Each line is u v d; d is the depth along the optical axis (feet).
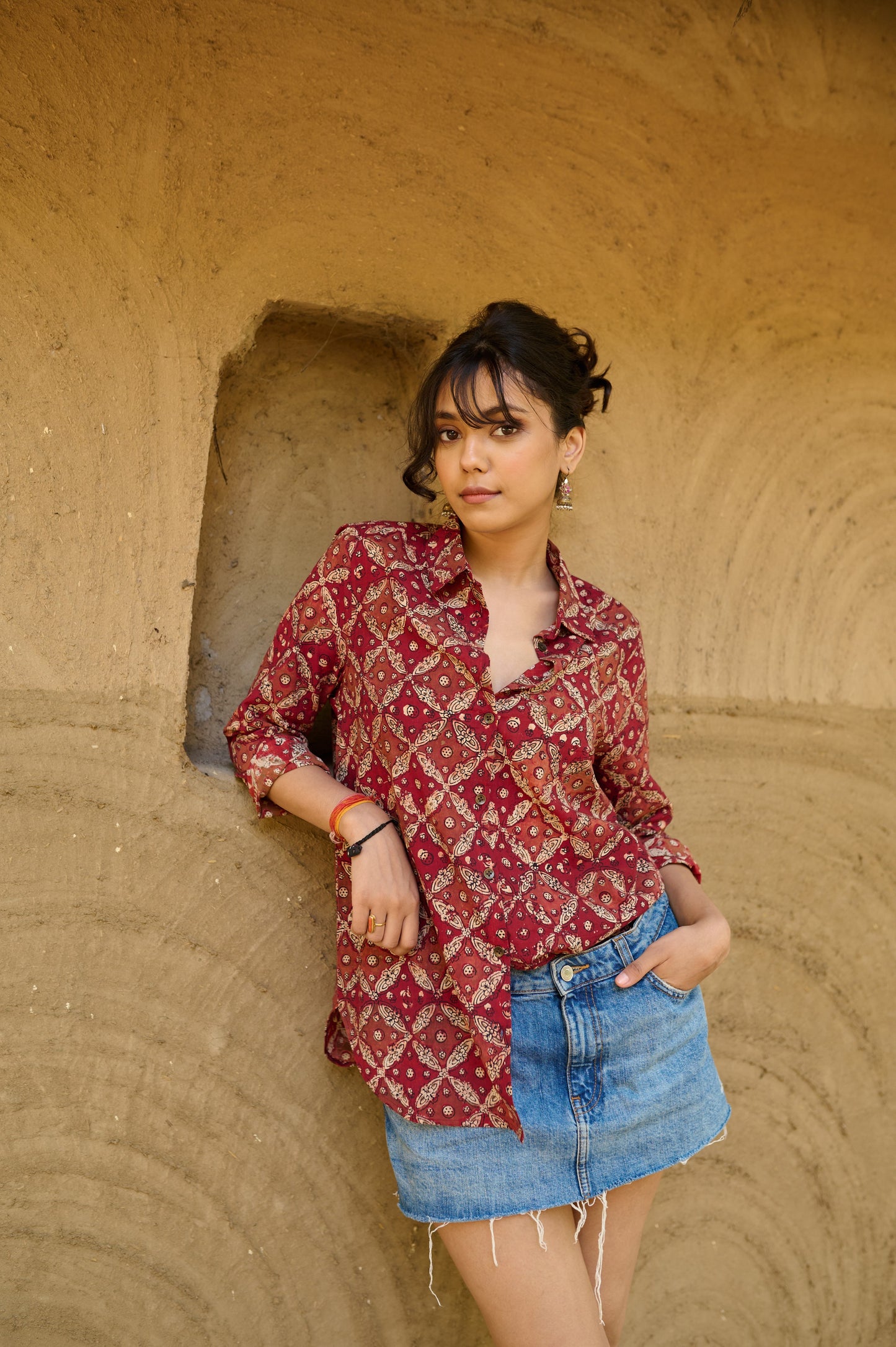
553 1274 4.74
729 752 7.09
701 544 7.01
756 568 7.13
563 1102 4.80
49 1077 5.38
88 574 5.41
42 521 5.33
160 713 5.50
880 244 7.33
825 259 7.20
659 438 6.89
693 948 5.10
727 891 7.12
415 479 5.89
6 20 5.20
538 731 4.89
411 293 6.20
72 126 5.35
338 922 5.20
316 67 5.82
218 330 5.71
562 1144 4.76
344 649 5.09
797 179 7.05
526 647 5.12
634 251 6.72
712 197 6.86
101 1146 5.48
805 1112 7.33
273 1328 5.83
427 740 4.83
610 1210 5.14
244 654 6.33
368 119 5.97
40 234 5.32
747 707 7.06
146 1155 5.56
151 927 5.52
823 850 7.35
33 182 5.28
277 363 6.48
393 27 5.96
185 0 5.52
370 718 4.95
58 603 5.35
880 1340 7.53
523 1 6.23
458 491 4.84
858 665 7.37
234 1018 5.68
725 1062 7.13
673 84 6.64
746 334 7.06
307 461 6.56
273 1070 5.77
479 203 6.29
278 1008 5.77
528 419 4.76
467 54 6.14
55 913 5.37
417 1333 6.19
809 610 7.27
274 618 6.42
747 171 6.92
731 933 7.13
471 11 6.12
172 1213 5.61
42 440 5.34
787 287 7.13
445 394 4.83
